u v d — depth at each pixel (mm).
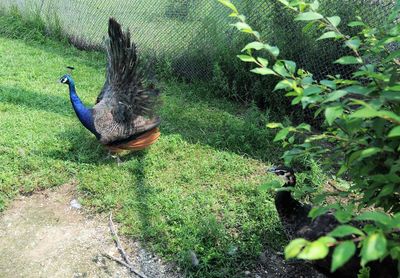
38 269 3783
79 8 8234
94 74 7285
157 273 3715
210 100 6559
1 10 9367
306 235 3258
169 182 4762
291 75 2363
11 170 4793
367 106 1622
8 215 4348
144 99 5043
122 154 5191
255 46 2342
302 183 4664
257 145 5418
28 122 5660
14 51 7879
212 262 3764
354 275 2898
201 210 4301
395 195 2391
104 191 4578
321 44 5578
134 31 7473
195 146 5367
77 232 4160
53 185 4715
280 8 5746
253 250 3859
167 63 7039
